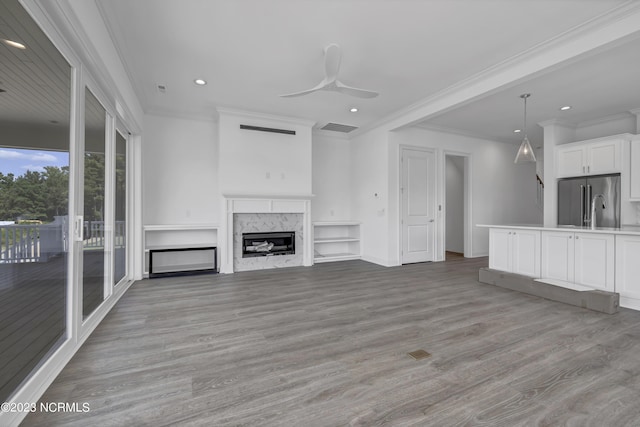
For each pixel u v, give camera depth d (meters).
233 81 4.02
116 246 3.69
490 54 3.35
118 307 3.29
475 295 3.78
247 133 5.23
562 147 5.57
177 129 5.27
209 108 5.01
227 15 2.68
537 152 8.05
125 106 3.40
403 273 5.09
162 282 4.42
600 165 5.02
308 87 4.22
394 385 1.83
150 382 1.86
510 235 4.43
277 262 5.54
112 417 1.54
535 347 2.33
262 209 5.29
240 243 5.24
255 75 3.85
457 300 3.56
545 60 3.17
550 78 3.87
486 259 6.54
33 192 1.79
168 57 3.38
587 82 3.99
